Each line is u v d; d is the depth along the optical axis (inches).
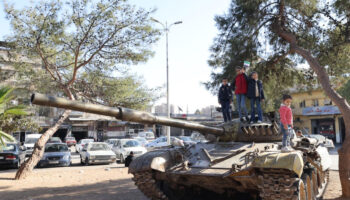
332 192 344.2
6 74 525.3
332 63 410.9
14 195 358.3
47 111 1079.6
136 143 800.9
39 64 546.9
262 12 428.8
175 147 325.7
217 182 255.1
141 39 522.9
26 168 490.6
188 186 309.4
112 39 514.6
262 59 462.6
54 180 472.4
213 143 321.4
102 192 374.3
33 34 491.2
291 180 209.6
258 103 335.6
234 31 448.8
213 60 470.3
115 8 494.3
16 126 577.6
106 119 1389.0
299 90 494.0
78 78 574.9
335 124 1264.8
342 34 383.9
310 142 273.0
